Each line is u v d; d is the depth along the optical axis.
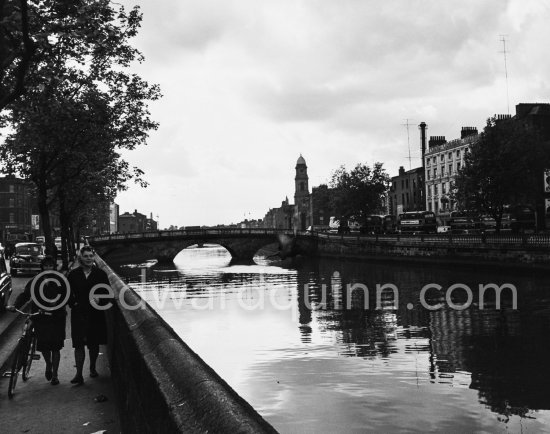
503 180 45.53
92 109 22.06
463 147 77.81
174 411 2.33
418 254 56.28
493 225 54.88
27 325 8.14
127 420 4.95
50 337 7.82
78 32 10.50
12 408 6.62
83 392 7.36
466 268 47.66
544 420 12.81
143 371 3.44
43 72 12.28
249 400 15.25
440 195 85.00
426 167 89.50
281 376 17.58
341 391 15.62
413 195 94.00
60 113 19.27
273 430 1.87
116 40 11.84
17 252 31.09
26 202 89.00
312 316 29.92
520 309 27.66
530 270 39.75
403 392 15.35
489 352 19.44
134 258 108.25
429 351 20.25
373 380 16.69
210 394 2.30
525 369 17.05
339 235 78.50
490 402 14.30
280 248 91.75
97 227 126.56
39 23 10.60
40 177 24.14
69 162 25.39
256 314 31.19
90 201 37.78
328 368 18.41
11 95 9.99
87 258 8.06
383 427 12.76
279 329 26.19
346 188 80.88
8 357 9.60
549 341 20.48
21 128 19.75
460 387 15.62
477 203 47.19
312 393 15.58
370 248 67.44
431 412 13.52
